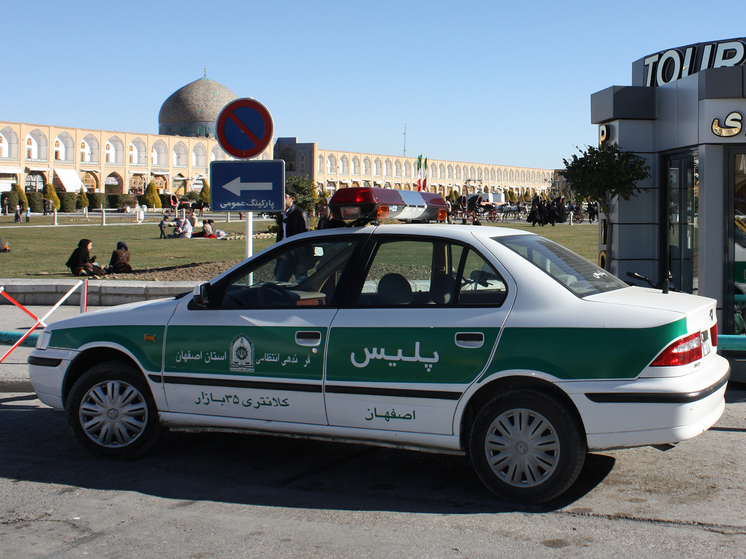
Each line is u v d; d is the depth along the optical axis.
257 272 4.87
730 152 7.33
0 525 3.96
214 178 7.53
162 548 3.63
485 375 4.10
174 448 5.37
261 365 4.60
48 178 78.94
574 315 4.02
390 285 4.46
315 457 5.14
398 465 4.94
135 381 4.99
